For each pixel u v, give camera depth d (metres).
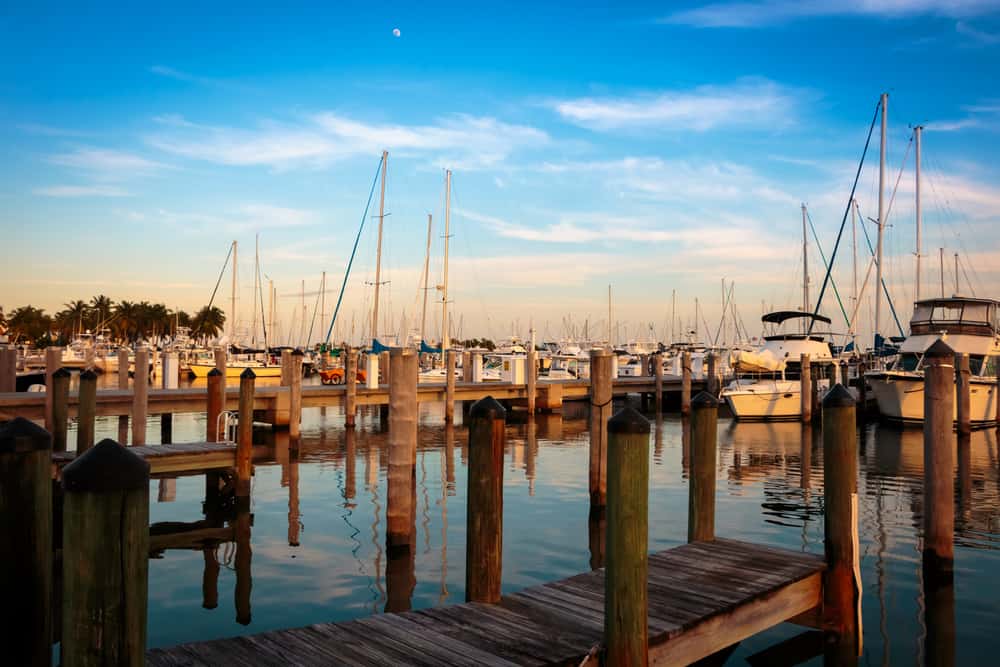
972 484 17.00
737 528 12.68
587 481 17.45
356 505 14.57
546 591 6.70
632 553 5.14
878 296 34.19
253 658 5.09
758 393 31.58
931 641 7.66
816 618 7.27
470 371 38.59
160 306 106.50
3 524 3.54
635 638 5.14
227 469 14.81
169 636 7.84
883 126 33.84
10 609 3.54
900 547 11.33
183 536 12.14
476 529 6.41
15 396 20.09
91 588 2.92
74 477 2.94
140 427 17.75
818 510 14.22
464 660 5.10
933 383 9.59
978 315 29.69
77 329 102.75
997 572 10.00
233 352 58.31
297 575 10.01
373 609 8.69
